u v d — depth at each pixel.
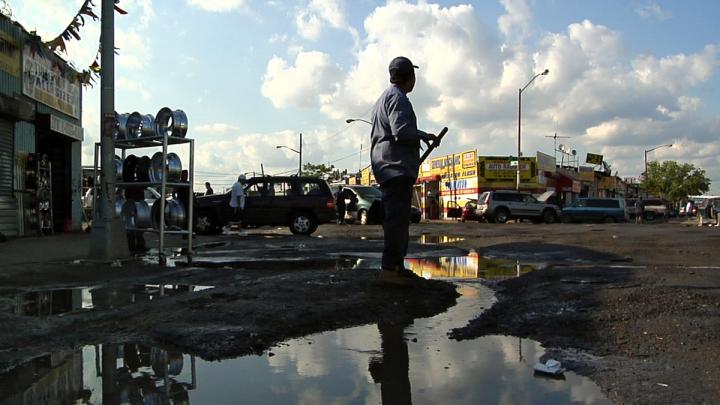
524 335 3.34
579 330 3.30
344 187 24.81
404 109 4.46
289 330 3.36
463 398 2.33
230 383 2.53
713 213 36.25
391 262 4.58
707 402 2.19
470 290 5.04
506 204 29.61
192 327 3.33
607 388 2.38
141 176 8.12
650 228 18.58
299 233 16.30
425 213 45.78
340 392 2.42
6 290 5.19
